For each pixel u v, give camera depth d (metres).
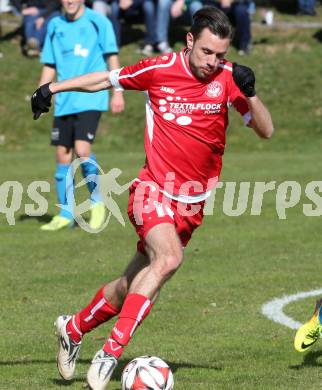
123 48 80.25
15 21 87.12
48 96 18.56
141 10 78.50
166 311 24.48
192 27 17.55
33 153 64.94
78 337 18.17
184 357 20.14
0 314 24.27
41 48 79.50
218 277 28.80
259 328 22.73
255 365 19.50
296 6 93.62
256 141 68.56
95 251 33.22
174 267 16.97
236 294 26.48
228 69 17.94
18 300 25.83
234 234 36.62
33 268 30.20
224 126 18.20
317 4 97.25
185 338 21.81
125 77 18.20
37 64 78.50
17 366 19.48
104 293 18.11
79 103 35.66
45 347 21.09
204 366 19.42
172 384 16.52
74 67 36.38
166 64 17.89
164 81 17.89
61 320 18.28
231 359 20.00
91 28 36.34
